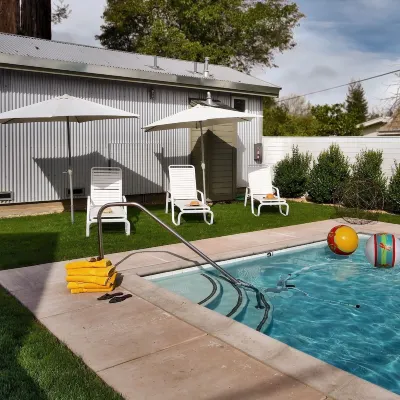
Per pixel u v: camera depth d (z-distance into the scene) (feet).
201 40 82.79
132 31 90.94
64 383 9.89
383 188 38.42
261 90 45.06
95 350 11.68
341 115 74.33
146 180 40.22
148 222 31.50
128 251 23.13
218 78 43.62
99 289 16.28
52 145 34.88
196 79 40.32
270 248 24.30
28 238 25.39
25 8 53.57
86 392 9.53
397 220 33.68
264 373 10.42
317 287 20.13
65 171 35.73
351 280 21.11
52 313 14.32
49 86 34.01
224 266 22.33
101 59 38.50
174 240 25.80
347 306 17.97
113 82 37.17
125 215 27.02
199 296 17.99
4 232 27.02
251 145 46.85
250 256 23.40
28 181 33.96
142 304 15.19
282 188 46.39
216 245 24.86
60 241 24.72
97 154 37.14
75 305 15.06
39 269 19.42
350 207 38.75
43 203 35.09
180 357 11.27
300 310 17.49
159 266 20.15
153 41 77.61
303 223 32.24
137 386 9.87
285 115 103.14
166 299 15.52
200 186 41.70
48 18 56.34
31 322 13.51
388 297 18.99
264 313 16.88
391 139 40.75
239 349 11.64
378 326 16.08
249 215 35.37
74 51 39.52
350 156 44.06
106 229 28.71
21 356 11.17
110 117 28.71
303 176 45.47
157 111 39.99
